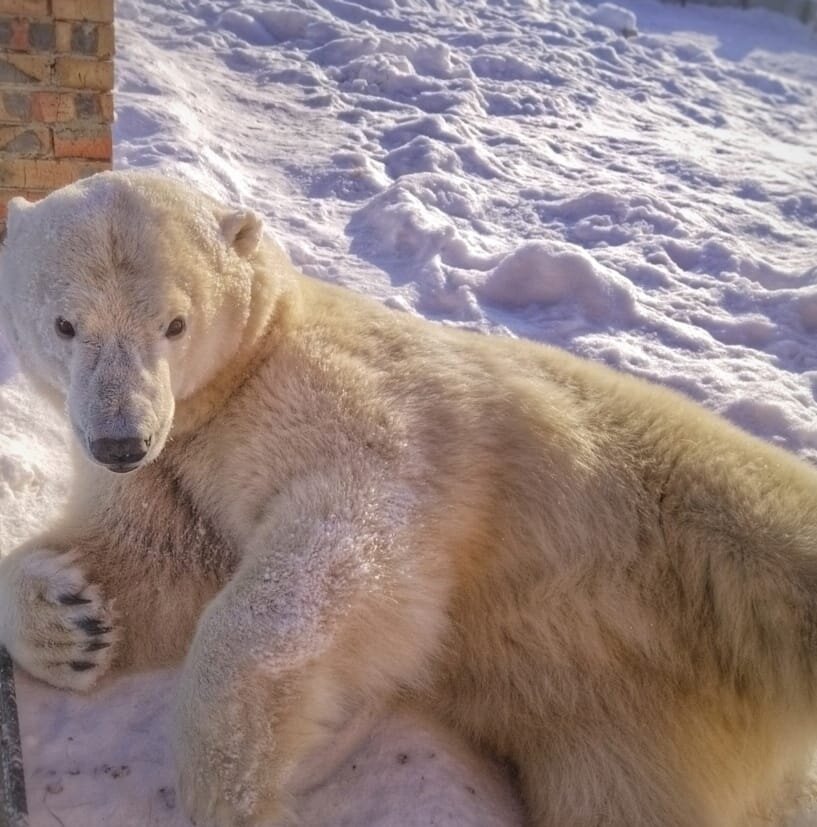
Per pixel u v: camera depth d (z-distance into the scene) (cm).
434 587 115
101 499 129
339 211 281
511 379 129
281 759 104
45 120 208
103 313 111
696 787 113
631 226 295
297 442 118
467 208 289
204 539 128
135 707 119
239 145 306
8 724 106
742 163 379
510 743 120
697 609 115
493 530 121
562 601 118
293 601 105
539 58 461
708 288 266
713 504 118
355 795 110
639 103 446
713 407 211
